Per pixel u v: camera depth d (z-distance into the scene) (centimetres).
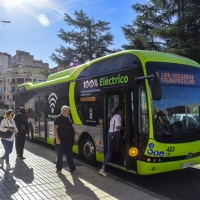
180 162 575
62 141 648
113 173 702
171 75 606
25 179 612
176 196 537
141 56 590
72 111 866
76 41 3362
